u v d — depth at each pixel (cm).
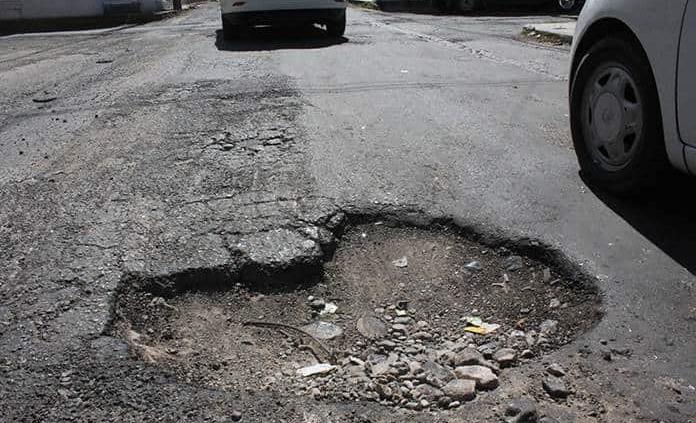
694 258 341
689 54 331
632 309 305
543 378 264
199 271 345
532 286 343
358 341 305
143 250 362
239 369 283
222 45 1101
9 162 524
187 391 259
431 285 347
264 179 455
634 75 378
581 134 439
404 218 401
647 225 377
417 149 509
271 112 620
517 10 1956
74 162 512
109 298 321
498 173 457
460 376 268
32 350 282
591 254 349
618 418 241
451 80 761
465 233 387
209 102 668
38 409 249
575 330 303
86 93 755
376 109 625
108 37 1412
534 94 689
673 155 351
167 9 1959
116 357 278
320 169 470
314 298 338
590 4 424
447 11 1916
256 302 336
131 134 573
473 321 318
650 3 358
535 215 393
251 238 371
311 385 269
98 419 244
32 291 327
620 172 402
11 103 731
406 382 268
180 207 415
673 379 260
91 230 389
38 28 1767
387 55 952
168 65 909
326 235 377
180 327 315
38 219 409
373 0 2359
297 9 1087
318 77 778
